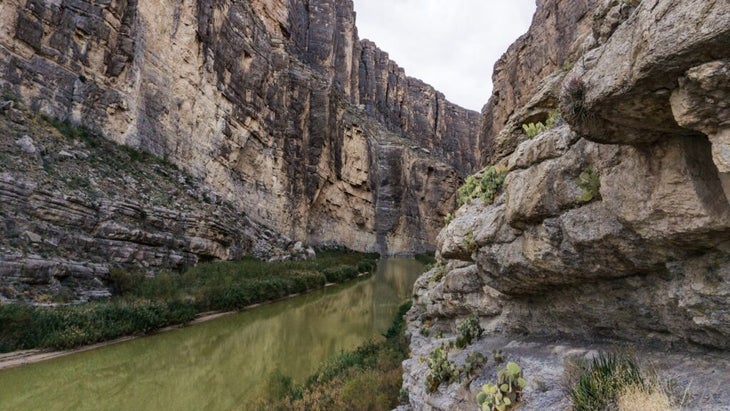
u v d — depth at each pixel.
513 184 6.26
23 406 10.87
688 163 3.73
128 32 28.03
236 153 40.62
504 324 8.25
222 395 12.86
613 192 4.44
